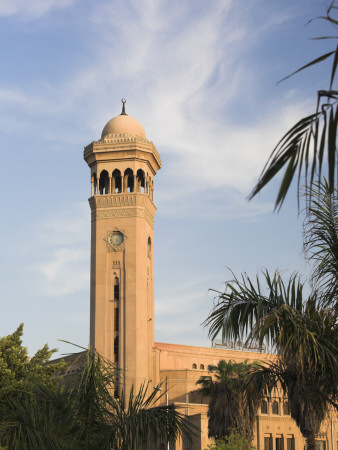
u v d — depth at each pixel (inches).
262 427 3501.5
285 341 694.5
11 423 792.3
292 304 735.7
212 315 763.4
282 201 364.8
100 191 4252.0
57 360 3971.5
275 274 742.5
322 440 3186.5
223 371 2511.1
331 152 341.7
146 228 4106.8
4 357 2006.6
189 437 848.9
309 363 678.5
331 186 347.9
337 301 693.9
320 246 679.1
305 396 711.1
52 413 808.9
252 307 745.6
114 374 880.3
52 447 780.0
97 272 3986.2
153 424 827.4
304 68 344.2
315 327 700.7
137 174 4200.3
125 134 4158.5
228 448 1993.1
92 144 4126.5
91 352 875.4
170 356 4274.1
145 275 4008.4
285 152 363.3
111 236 4030.5
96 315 3912.4
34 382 888.9
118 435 834.8
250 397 771.4
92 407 847.1
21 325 2108.8
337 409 716.0
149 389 3885.3
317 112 351.3
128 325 3868.1
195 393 3988.7
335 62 332.8
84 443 817.5
